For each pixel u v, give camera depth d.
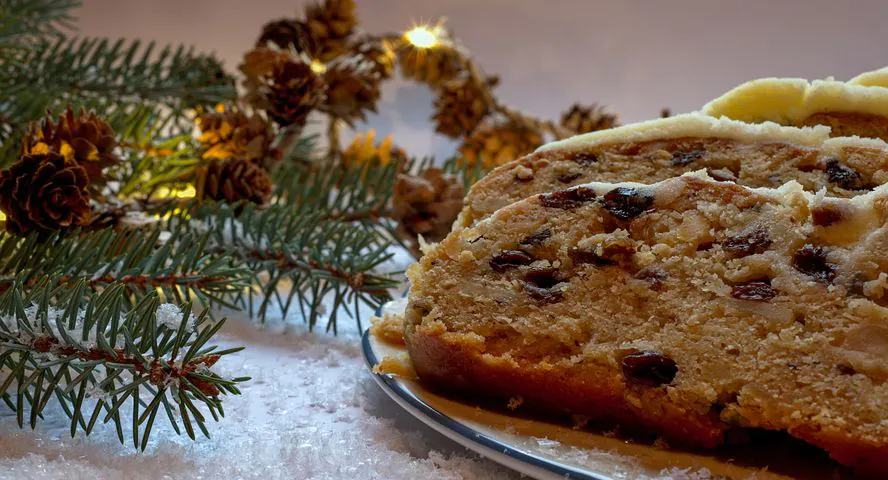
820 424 0.30
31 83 0.49
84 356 0.32
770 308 0.32
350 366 0.39
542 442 0.32
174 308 0.33
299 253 0.42
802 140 0.36
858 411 0.30
